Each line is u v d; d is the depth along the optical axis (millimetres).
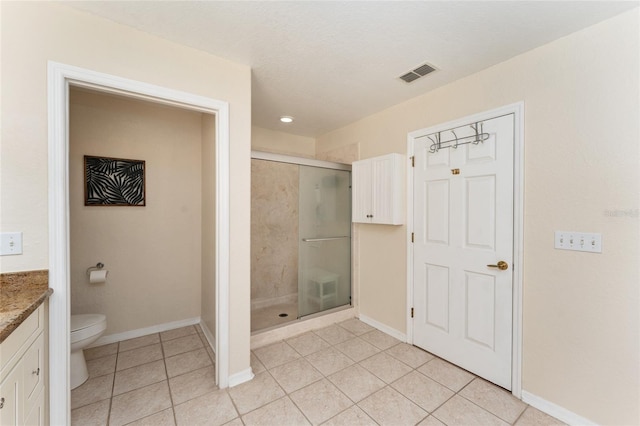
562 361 1667
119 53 1590
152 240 2826
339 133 3553
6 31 1325
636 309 1421
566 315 1654
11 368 1024
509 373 1908
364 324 3080
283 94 2529
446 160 2307
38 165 1378
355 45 1785
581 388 1594
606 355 1512
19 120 1345
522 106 1838
